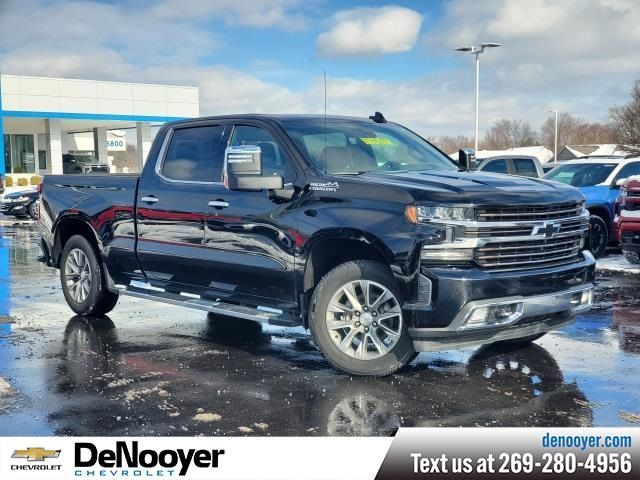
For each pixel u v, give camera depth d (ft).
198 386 17.44
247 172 18.40
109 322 24.79
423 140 23.21
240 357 20.13
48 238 26.23
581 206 19.11
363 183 17.65
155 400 16.40
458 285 16.03
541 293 17.06
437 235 16.26
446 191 16.63
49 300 29.14
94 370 18.85
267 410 15.71
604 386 17.22
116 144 182.39
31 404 16.15
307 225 18.22
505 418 15.10
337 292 17.78
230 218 19.98
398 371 18.53
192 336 22.68
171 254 21.75
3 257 43.57
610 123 171.42
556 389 16.99
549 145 350.43
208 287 21.08
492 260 16.61
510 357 19.86
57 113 138.41
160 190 22.18
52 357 20.16
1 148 132.16
